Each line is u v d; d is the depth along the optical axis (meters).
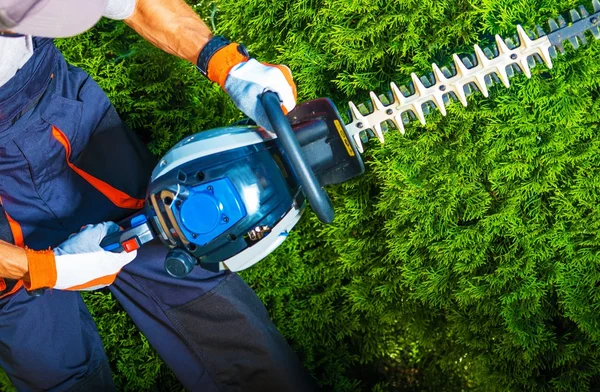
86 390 2.48
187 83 2.81
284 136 1.75
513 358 2.49
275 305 2.84
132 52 2.72
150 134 2.88
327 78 2.56
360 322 2.85
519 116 2.25
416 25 2.36
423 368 2.95
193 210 1.88
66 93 2.27
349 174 1.97
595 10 1.98
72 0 1.61
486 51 2.03
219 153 1.91
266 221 1.90
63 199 2.35
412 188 2.41
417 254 2.54
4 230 2.28
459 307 2.59
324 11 2.39
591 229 2.33
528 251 2.37
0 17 1.58
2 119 2.13
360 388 2.96
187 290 2.46
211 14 2.73
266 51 2.67
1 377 3.04
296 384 2.54
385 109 2.03
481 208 2.38
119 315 2.89
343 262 2.71
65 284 2.00
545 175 2.29
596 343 2.40
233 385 2.57
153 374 2.93
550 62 1.97
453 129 2.40
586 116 2.22
